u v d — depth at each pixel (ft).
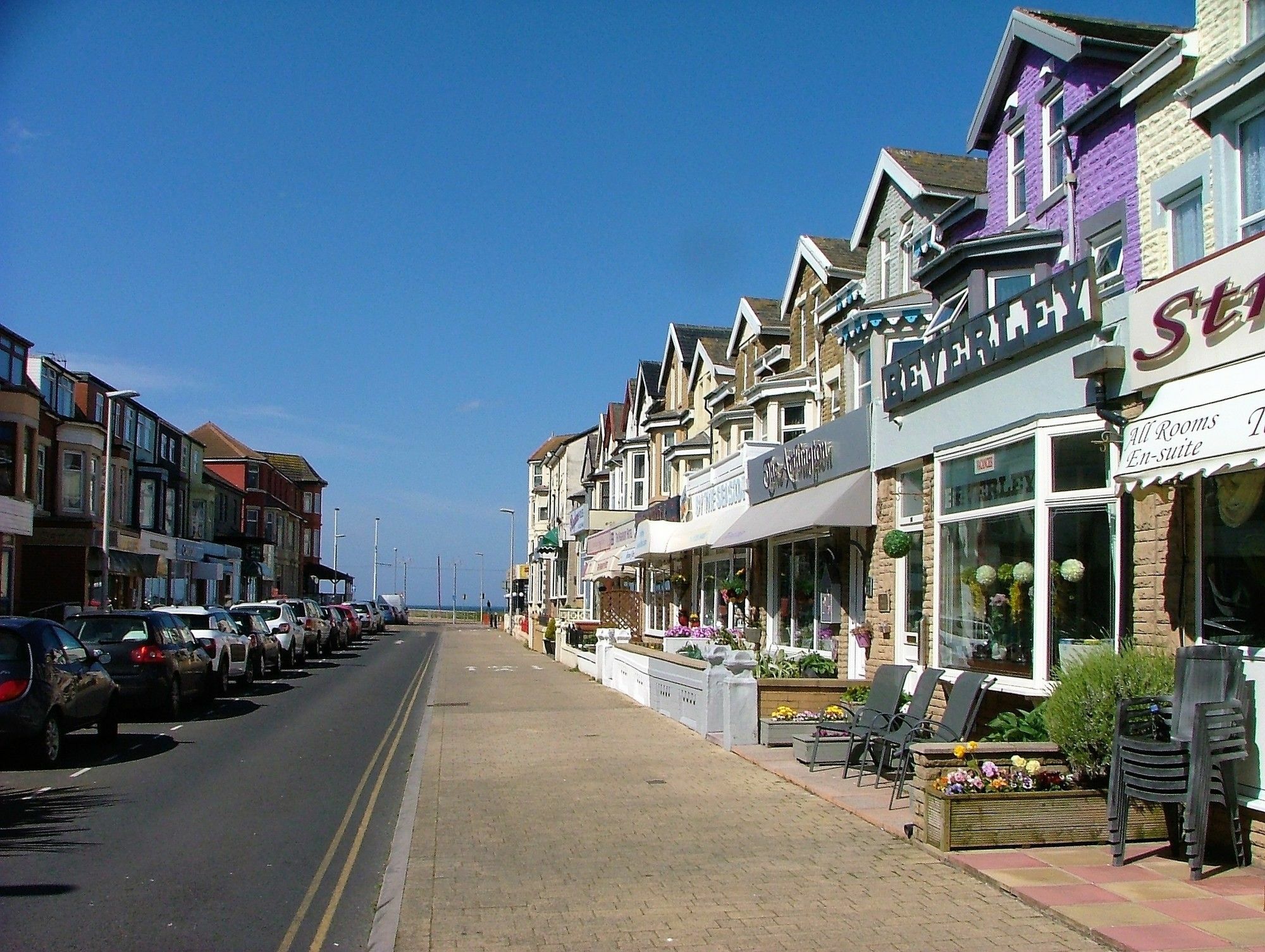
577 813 31.96
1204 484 26.30
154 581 158.61
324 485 310.04
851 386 67.00
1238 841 23.80
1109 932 19.53
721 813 31.71
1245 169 32.68
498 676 91.09
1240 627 24.97
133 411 153.69
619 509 156.56
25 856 27.32
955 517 39.63
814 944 19.66
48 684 41.39
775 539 68.28
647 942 19.98
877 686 38.32
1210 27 36.42
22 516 111.34
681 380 130.82
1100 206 43.96
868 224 69.05
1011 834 25.96
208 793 36.50
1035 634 33.12
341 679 89.71
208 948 20.33
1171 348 27.66
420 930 20.83
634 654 68.85
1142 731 25.13
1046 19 48.67
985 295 48.19
